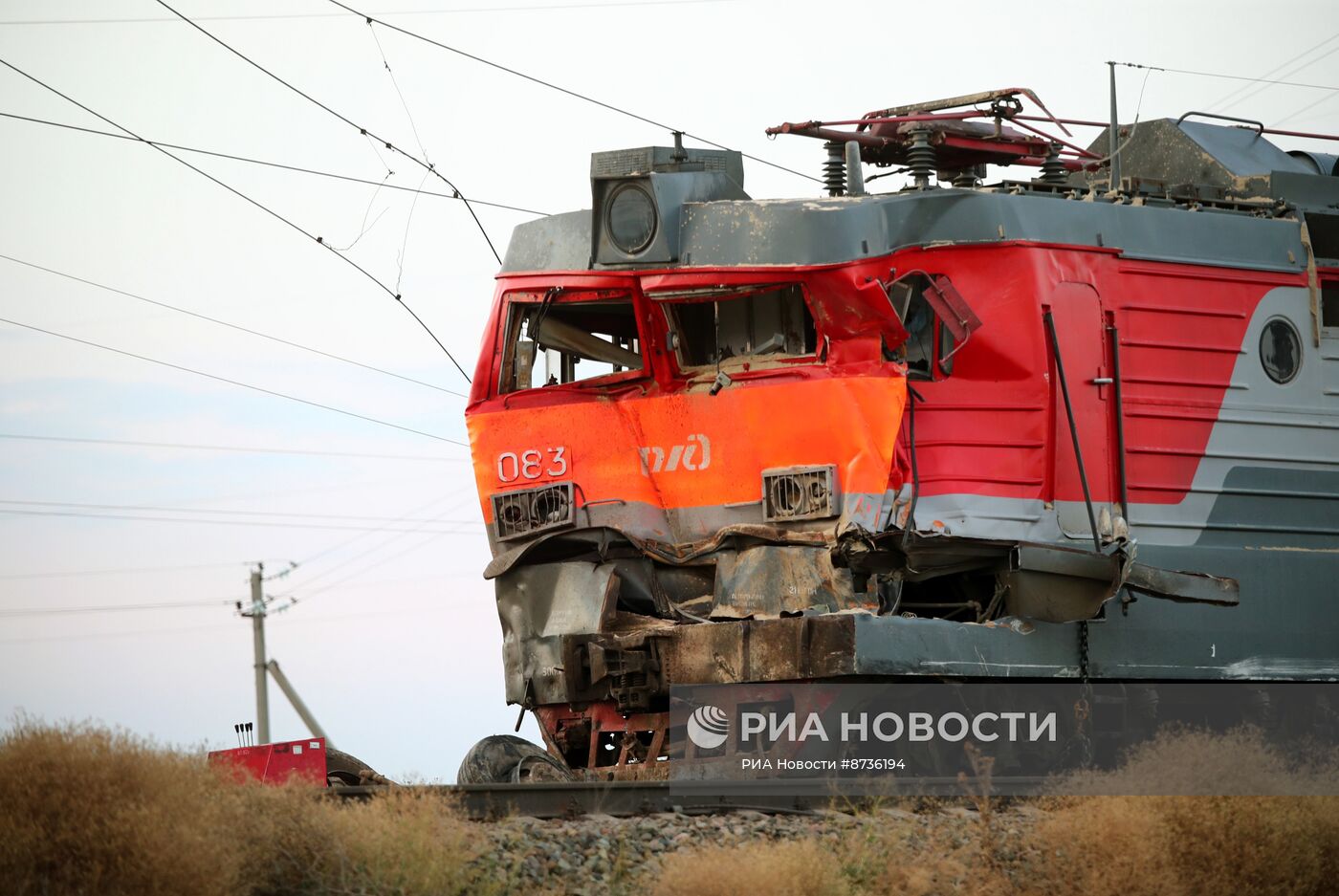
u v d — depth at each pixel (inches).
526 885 896.9
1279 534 1558.8
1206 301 1515.7
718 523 1414.9
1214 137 1758.1
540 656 1462.8
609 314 1557.6
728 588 1382.9
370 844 877.2
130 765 839.7
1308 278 1587.1
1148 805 1138.0
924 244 1370.6
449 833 906.7
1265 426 1550.2
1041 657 1375.5
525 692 1467.8
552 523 1460.4
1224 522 1518.2
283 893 844.0
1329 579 1582.2
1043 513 1398.9
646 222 1386.6
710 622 1376.7
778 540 1368.1
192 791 852.6
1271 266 1563.7
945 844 1071.0
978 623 1364.4
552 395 1486.2
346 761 1213.1
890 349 1358.3
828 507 1343.5
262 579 3595.0
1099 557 1378.0
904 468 1358.3
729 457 1405.0
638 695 1353.3
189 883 786.2
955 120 1600.6
